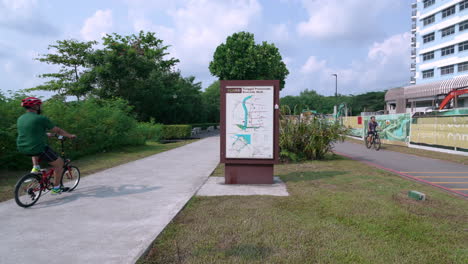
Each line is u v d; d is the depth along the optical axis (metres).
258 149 6.55
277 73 40.62
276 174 7.86
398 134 18.16
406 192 5.76
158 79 36.28
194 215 4.35
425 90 43.72
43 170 5.18
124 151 13.90
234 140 6.56
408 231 3.76
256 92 6.56
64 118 10.46
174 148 15.84
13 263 2.90
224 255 3.07
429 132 14.90
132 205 4.84
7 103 8.45
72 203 4.98
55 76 31.00
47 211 4.55
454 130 12.95
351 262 2.96
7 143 8.17
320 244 3.35
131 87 30.42
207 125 51.59
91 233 3.65
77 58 30.78
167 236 3.58
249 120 6.55
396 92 50.69
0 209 4.66
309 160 10.59
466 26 43.19
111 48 29.48
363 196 5.39
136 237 3.51
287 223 3.99
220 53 36.53
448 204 4.98
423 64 51.91
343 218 4.20
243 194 5.60
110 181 6.81
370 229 3.80
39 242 3.40
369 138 15.91
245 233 3.64
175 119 41.38
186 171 8.27
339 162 10.14
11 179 7.27
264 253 3.12
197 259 2.99
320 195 5.46
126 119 15.30
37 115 4.96
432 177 7.79
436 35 48.69
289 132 10.52
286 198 5.27
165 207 4.70
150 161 10.38
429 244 3.41
